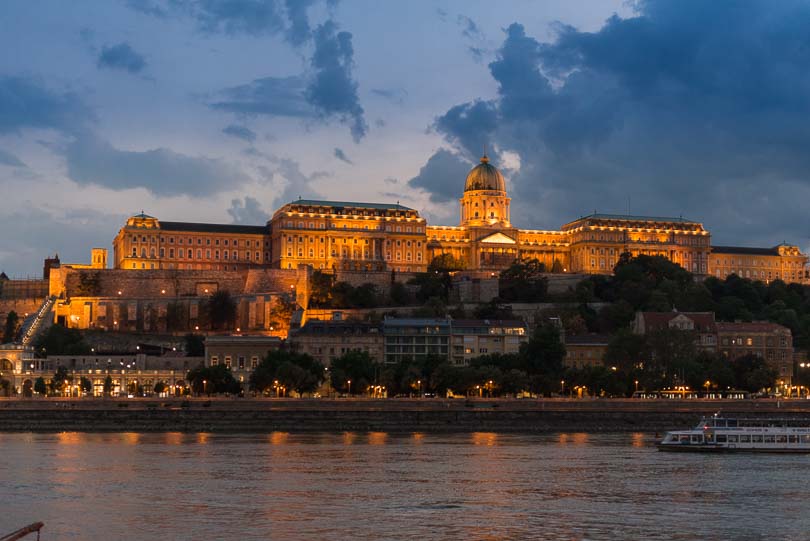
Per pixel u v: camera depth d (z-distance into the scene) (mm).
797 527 170250
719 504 190875
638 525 171250
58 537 162000
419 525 170625
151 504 188875
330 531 165875
